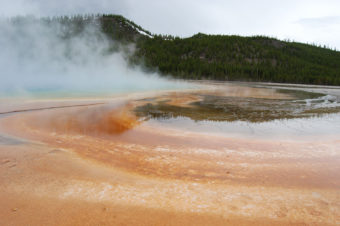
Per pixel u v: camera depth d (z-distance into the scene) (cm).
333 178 355
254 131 686
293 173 374
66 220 235
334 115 997
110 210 255
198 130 691
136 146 509
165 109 1109
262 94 2152
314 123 817
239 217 248
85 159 414
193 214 252
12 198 271
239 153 475
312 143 554
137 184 322
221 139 588
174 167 393
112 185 315
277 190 314
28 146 474
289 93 2322
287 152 483
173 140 570
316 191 312
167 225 234
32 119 755
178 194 296
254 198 290
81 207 259
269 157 452
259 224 237
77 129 645
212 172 375
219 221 241
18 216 238
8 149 448
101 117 835
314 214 256
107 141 540
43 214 244
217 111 1091
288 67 8731
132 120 812
